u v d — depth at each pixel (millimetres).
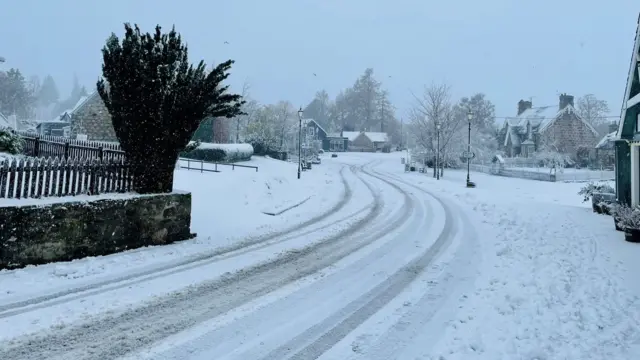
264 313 6395
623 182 16031
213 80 10586
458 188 28297
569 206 19078
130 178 10250
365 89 116312
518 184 35969
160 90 9859
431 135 46812
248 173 25328
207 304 6676
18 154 18094
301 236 12055
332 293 7336
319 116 129500
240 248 10414
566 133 57969
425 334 5793
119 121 10203
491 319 6223
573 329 5836
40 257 8117
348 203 19438
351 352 5285
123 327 5742
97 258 8828
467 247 10992
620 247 10453
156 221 10266
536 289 7406
